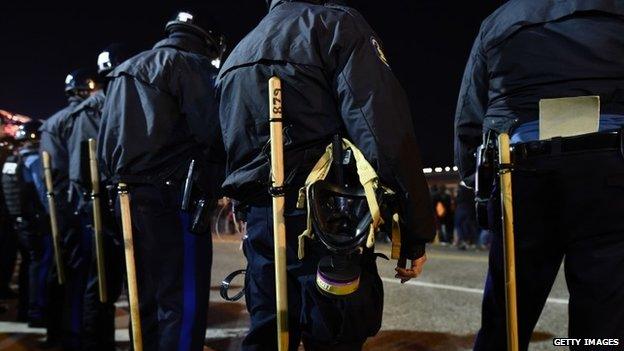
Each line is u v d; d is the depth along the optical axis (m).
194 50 2.50
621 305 1.52
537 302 1.81
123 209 2.26
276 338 1.68
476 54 1.96
